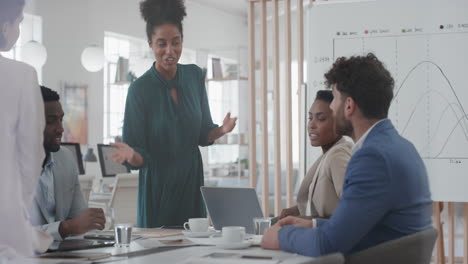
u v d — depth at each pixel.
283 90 9.21
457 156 3.44
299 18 4.30
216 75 6.96
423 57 3.52
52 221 2.26
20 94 1.44
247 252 1.67
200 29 6.53
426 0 3.53
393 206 1.62
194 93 3.35
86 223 2.00
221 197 2.26
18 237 1.44
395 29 3.56
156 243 1.84
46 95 2.19
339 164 2.19
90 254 1.59
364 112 1.79
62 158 2.41
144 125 3.22
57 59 4.77
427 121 3.49
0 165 1.40
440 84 3.49
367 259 1.51
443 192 3.45
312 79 3.68
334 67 1.85
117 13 5.23
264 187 4.41
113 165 4.93
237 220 2.23
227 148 8.67
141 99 3.23
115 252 1.66
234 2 6.88
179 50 3.30
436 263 4.12
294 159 9.12
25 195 1.46
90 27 5.04
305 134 3.75
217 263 1.45
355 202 1.60
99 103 5.32
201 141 3.40
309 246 1.59
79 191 2.50
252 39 4.36
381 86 1.78
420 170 1.72
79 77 5.07
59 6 4.80
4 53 1.53
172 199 3.27
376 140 1.70
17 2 1.56
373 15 3.60
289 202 4.34
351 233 1.59
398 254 1.51
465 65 3.46
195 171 3.34
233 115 9.17
